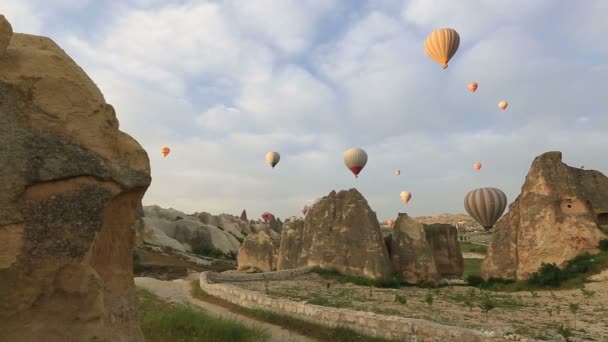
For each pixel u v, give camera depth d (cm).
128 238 541
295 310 1488
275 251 3544
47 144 432
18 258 402
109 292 504
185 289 2366
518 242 2794
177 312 1148
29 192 419
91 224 448
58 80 457
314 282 2584
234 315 1633
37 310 411
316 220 3036
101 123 480
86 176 453
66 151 441
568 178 2800
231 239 6356
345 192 3062
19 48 465
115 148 492
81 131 459
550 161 2889
